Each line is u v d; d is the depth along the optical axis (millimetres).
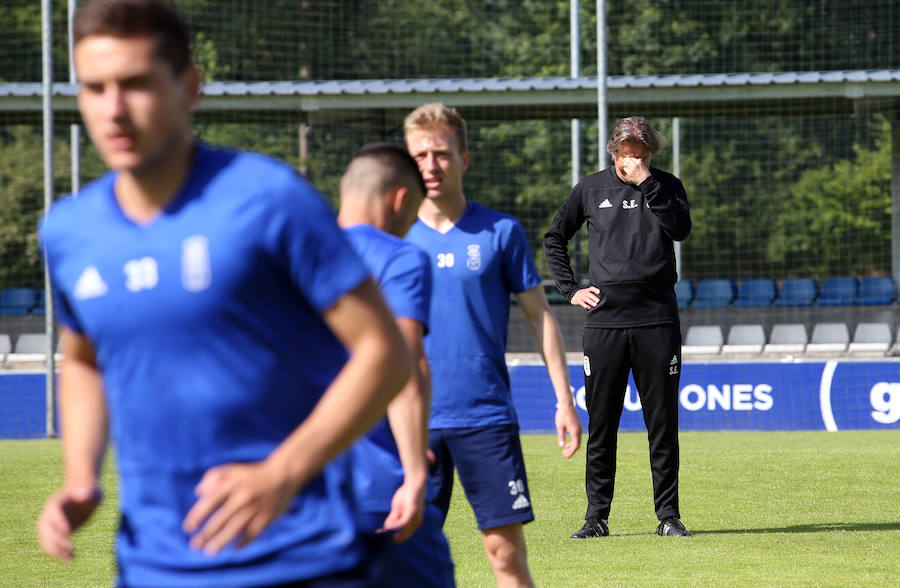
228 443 5215
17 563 15547
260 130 75375
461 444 11141
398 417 8117
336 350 5473
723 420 34250
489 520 11094
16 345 52656
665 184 16688
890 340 48562
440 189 11367
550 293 49875
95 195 5336
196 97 5246
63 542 5727
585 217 17531
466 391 11164
